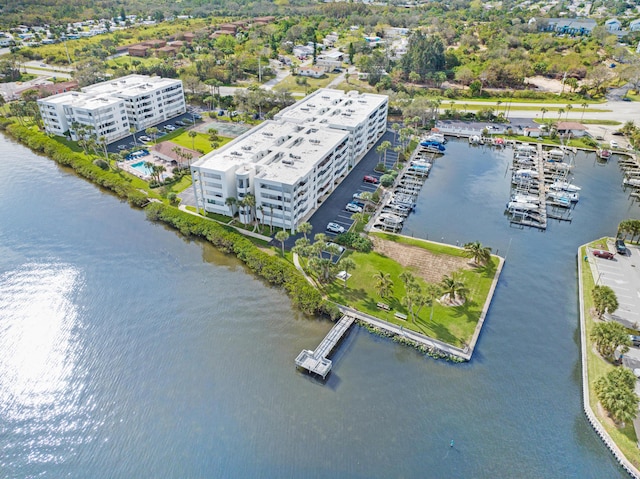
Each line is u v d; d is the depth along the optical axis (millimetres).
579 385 100750
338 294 124438
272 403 96000
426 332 112375
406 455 86188
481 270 134000
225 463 84875
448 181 187000
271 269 130625
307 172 148500
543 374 103125
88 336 112875
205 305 122562
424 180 187625
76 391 99250
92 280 131500
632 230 141875
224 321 117375
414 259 138250
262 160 155625
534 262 139500
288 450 86938
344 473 83062
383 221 156875
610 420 91000
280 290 128250
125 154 197750
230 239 142750
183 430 90875
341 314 117875
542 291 127875
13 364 105688
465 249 135625
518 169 195125
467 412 94438
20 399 98000
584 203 172625
